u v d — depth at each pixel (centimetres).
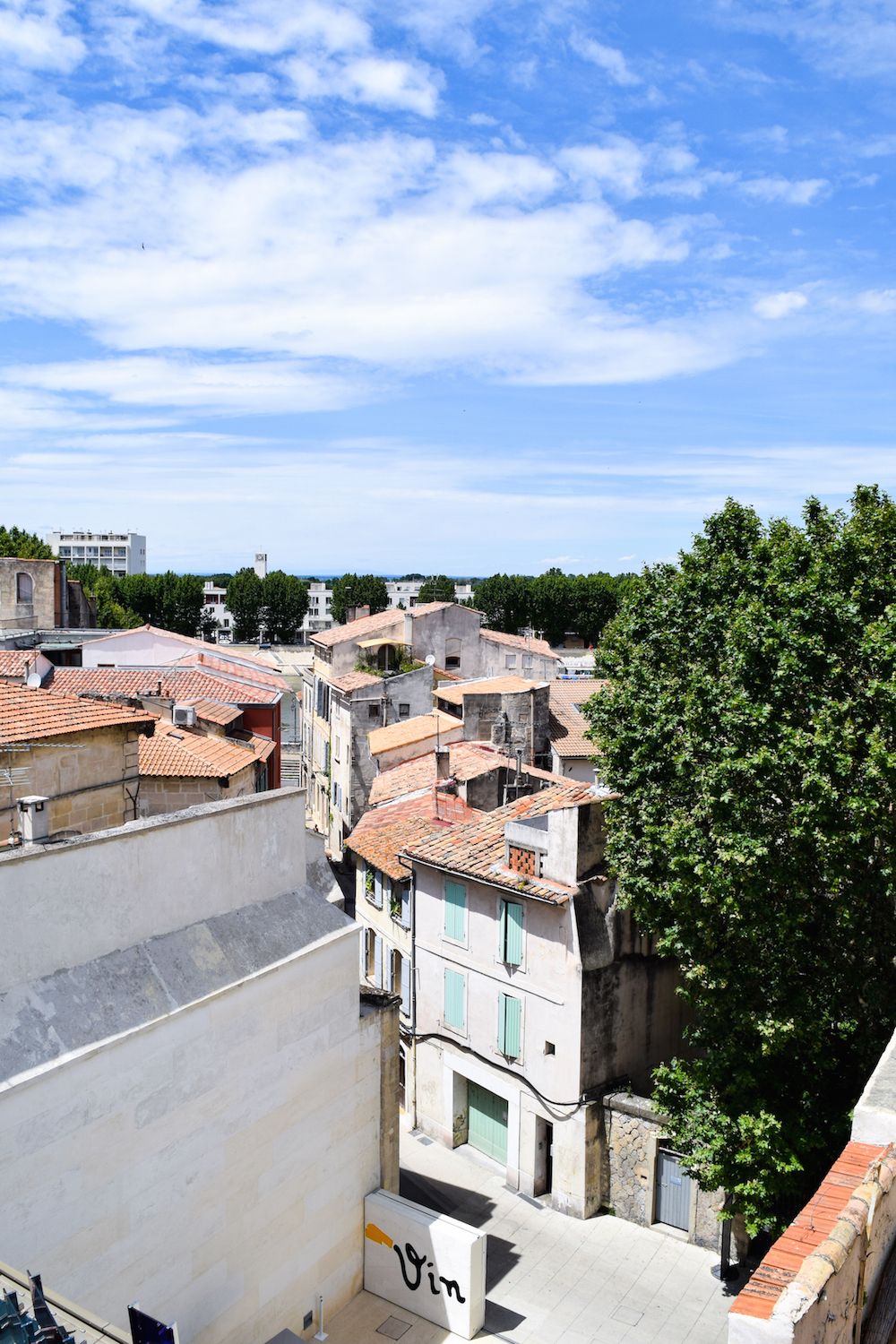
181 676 4275
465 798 3438
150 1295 1373
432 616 6788
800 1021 1839
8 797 2005
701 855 1914
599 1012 2358
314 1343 1708
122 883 1390
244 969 1530
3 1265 946
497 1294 2044
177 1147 1409
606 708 2375
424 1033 2795
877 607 1948
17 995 1234
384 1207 1822
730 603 2242
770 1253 745
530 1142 2470
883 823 1753
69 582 8256
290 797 1712
